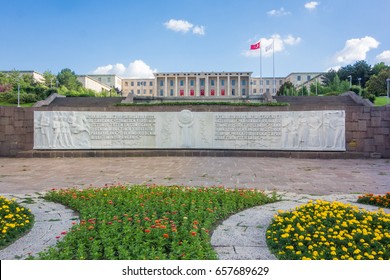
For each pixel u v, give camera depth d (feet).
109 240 13.09
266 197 22.58
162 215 17.51
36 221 17.57
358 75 228.02
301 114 49.55
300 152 48.85
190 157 49.26
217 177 32.42
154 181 30.30
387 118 48.80
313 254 12.44
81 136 51.03
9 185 28.45
